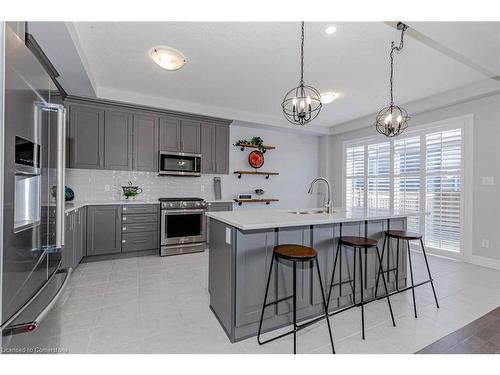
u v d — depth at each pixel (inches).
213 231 88.0
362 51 104.5
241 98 161.3
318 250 86.0
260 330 73.1
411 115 172.4
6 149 39.5
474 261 142.6
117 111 154.9
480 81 134.3
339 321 82.9
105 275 120.6
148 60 112.9
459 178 149.9
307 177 243.6
